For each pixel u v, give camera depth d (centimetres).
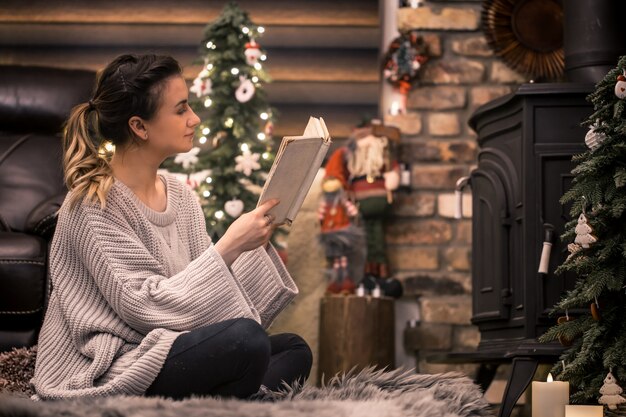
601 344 280
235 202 431
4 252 338
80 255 233
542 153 337
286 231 453
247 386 225
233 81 441
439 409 227
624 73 276
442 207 466
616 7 358
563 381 276
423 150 468
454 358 353
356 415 202
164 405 200
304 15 537
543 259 326
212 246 234
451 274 464
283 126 541
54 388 227
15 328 344
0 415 197
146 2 538
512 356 324
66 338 234
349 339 432
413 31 472
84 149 239
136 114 241
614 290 282
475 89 470
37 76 424
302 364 253
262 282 253
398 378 255
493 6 466
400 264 465
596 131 284
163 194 255
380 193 450
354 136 455
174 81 244
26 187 395
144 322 228
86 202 233
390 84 478
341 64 541
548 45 464
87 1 537
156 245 241
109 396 213
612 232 282
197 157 445
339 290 452
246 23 444
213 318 230
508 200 352
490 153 367
